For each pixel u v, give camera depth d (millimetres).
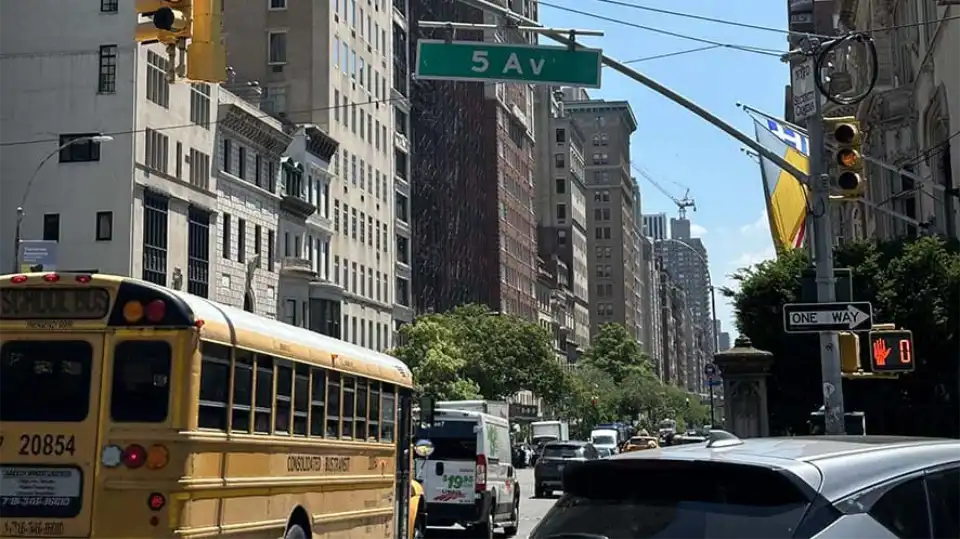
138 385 10578
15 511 10484
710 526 5059
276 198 62812
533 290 149125
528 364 90000
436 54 15250
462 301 119750
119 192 47844
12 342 10797
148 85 49625
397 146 92000
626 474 5527
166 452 10422
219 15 13297
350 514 15203
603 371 149750
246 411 11789
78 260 47719
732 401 27859
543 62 15383
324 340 14508
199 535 10680
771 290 33781
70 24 49281
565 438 87750
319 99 72562
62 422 10570
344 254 75875
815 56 17219
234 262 57438
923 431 32125
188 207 52531
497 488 24312
